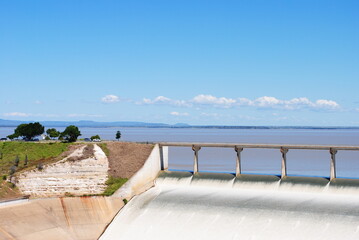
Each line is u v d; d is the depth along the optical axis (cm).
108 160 15425
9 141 17162
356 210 12062
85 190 14625
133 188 14775
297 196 13362
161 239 12469
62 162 15050
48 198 14025
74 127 17450
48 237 12744
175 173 15750
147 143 16275
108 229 13425
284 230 11844
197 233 12394
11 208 13188
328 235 11369
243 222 12381
